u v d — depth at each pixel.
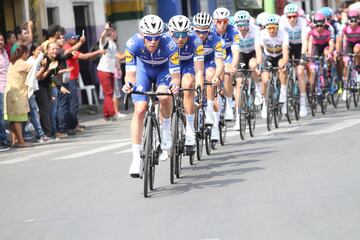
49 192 17.86
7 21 36.84
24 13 37.00
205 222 13.66
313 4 66.31
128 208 15.28
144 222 14.03
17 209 16.30
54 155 24.50
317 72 29.62
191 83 19.44
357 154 19.02
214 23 24.02
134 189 17.22
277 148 21.50
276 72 26.55
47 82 28.28
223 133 23.30
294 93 27.62
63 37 28.64
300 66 28.27
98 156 23.23
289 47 29.27
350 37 32.34
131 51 17.34
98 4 42.88
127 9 46.69
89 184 18.36
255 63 25.98
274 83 26.22
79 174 20.05
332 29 31.61
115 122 33.56
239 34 25.25
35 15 37.41
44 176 20.34
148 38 16.83
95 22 42.62
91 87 39.03
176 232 13.16
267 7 49.03
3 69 27.16
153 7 48.81
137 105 16.58
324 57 31.25
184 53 19.50
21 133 27.38
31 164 22.98
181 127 18.31
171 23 18.77
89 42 42.50
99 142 26.94
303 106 28.52
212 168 19.22
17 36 28.45
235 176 17.77
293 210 13.97
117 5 46.56
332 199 14.52
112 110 34.16
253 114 24.80
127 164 21.05
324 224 12.88
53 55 28.12
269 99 25.62
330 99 33.22
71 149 25.61
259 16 33.94
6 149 26.98
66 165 22.00
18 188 18.86
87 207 15.73
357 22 32.19
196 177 18.14
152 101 16.73
